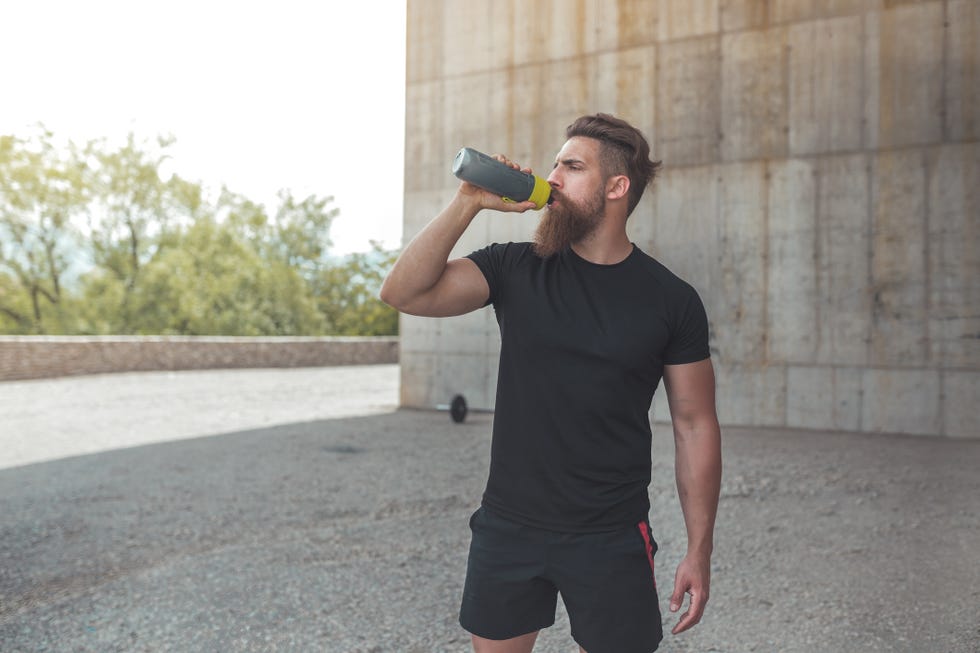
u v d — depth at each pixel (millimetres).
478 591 1516
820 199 8883
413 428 9297
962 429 8289
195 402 12672
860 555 4027
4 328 31156
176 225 33531
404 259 1412
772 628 3070
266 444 8047
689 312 1467
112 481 6176
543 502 1450
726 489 5668
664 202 9625
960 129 8258
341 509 5199
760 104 9133
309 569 3904
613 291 1446
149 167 31875
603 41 9961
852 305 8758
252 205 42281
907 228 8508
